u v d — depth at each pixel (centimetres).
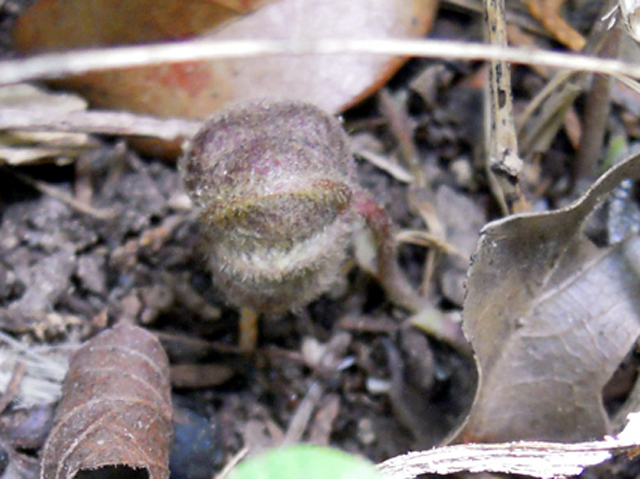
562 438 6
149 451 6
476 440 6
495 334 6
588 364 6
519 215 5
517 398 6
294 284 6
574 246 6
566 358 6
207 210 6
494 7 6
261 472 5
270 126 6
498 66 6
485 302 6
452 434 6
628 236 6
